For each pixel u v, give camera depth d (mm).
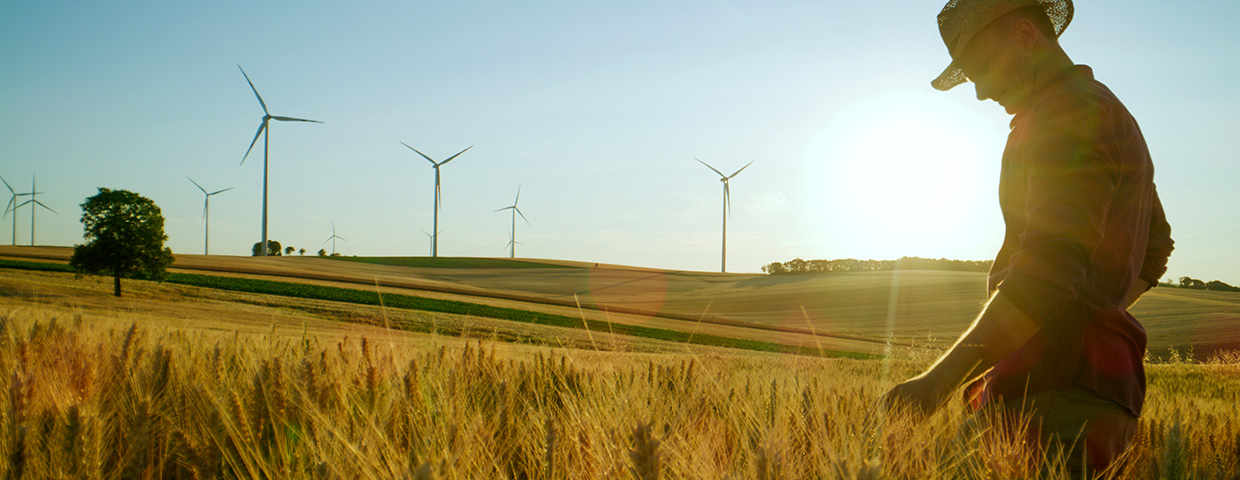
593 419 1619
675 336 37844
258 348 2668
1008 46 1804
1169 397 5184
